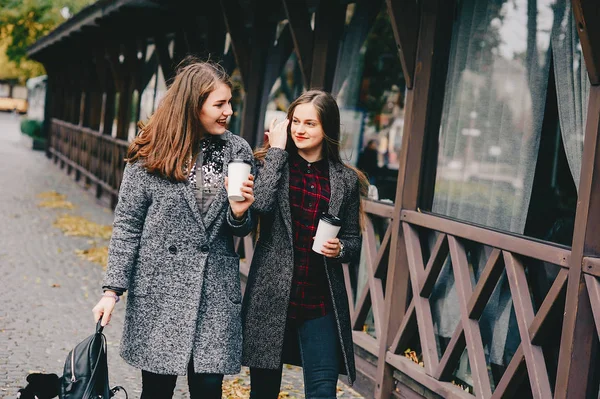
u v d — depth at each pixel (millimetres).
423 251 4398
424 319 4113
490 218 4008
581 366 2889
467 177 4176
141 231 2902
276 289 3045
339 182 3160
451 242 3859
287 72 6902
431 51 4297
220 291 2902
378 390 4434
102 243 9367
